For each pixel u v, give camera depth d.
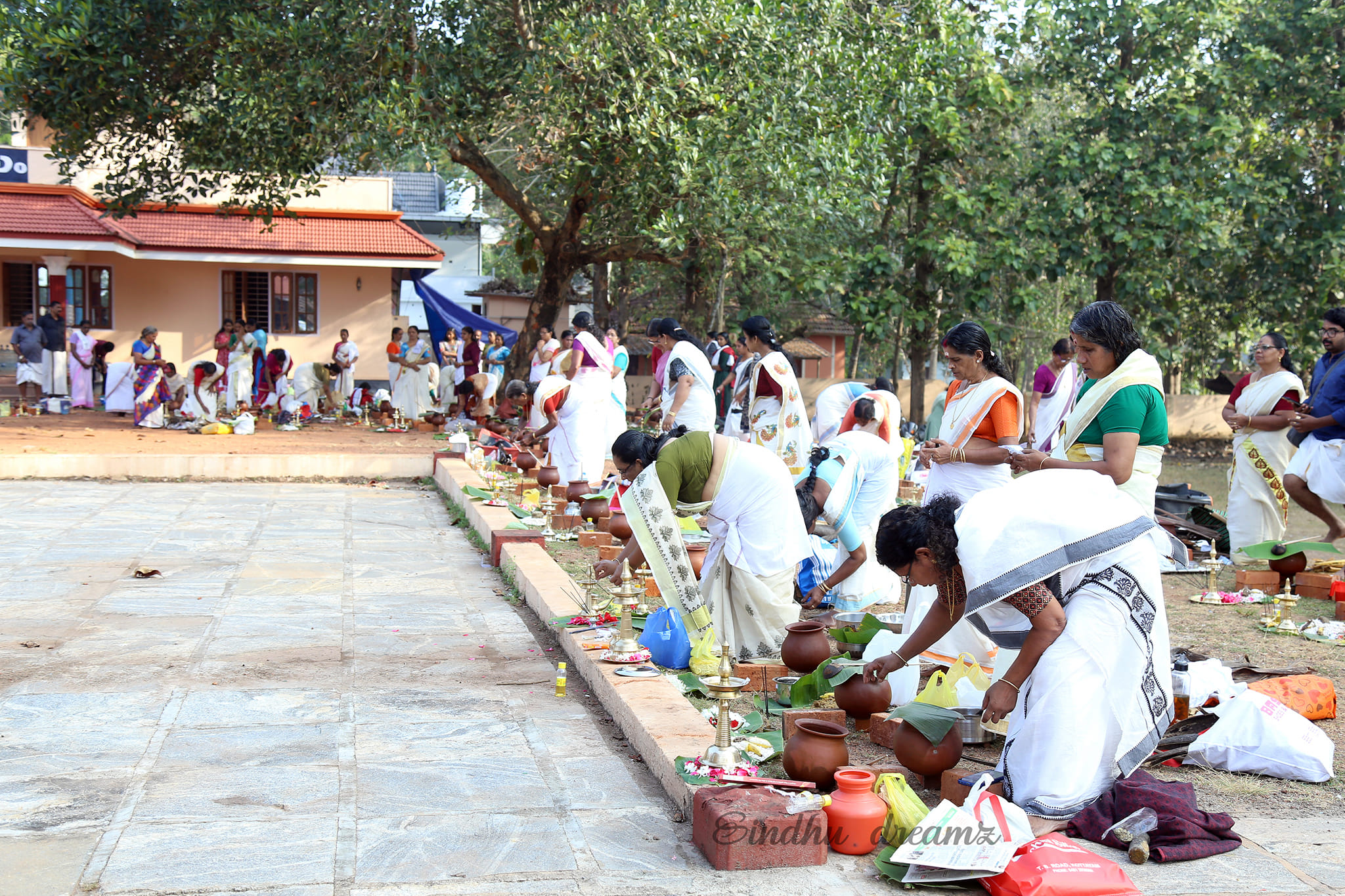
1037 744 3.57
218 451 13.23
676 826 3.66
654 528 5.10
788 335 29.05
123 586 7.00
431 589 7.27
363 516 10.15
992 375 5.39
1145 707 3.56
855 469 6.03
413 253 22.94
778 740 4.14
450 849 3.44
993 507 3.54
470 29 15.45
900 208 23.98
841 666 4.50
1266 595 7.13
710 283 22.20
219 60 14.84
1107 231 19.88
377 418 18.94
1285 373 8.13
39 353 17.91
